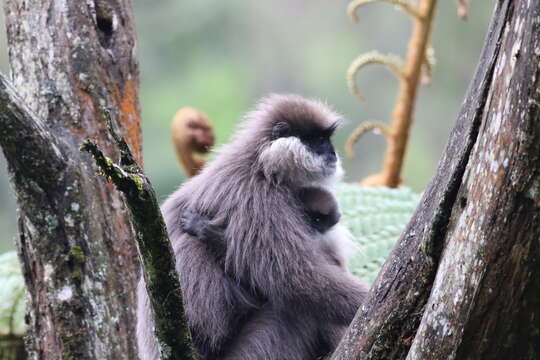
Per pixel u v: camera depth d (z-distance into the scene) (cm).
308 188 1032
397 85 3052
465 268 575
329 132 1063
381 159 2888
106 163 583
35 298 845
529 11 538
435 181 634
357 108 3042
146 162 2708
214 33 2989
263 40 3075
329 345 993
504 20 563
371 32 3177
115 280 859
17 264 1127
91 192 856
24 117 786
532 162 542
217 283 968
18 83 910
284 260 958
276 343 959
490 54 580
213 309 960
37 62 905
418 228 638
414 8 1202
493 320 571
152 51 2888
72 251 834
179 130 1100
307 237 983
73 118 895
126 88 948
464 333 580
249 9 3075
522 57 541
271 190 996
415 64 1203
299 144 1015
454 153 614
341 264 1053
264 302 993
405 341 636
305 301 954
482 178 568
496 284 565
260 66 3053
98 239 852
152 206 611
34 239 837
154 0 2930
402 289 639
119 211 876
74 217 838
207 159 1118
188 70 2912
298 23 3155
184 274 960
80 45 916
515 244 555
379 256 1108
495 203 559
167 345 676
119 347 845
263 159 1005
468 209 577
